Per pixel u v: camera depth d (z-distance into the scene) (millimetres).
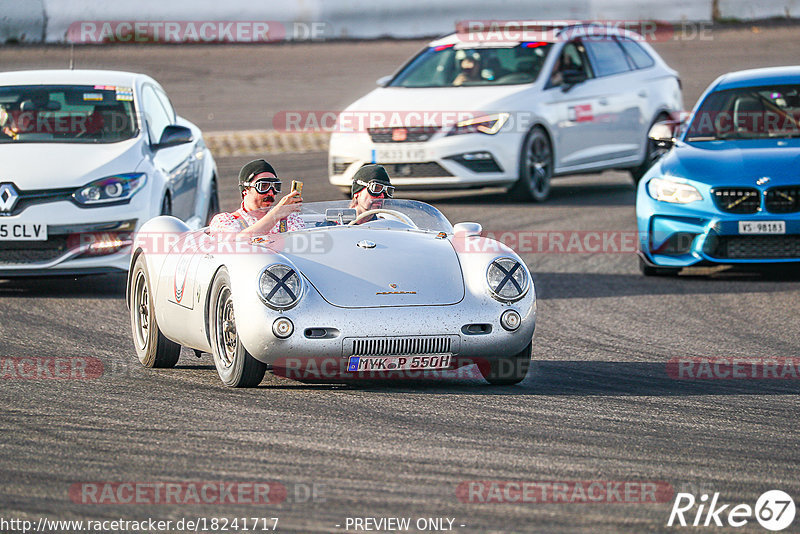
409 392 22469
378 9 134625
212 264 22938
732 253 35750
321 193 52812
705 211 35844
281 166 61281
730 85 40844
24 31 100938
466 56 53938
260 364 22219
